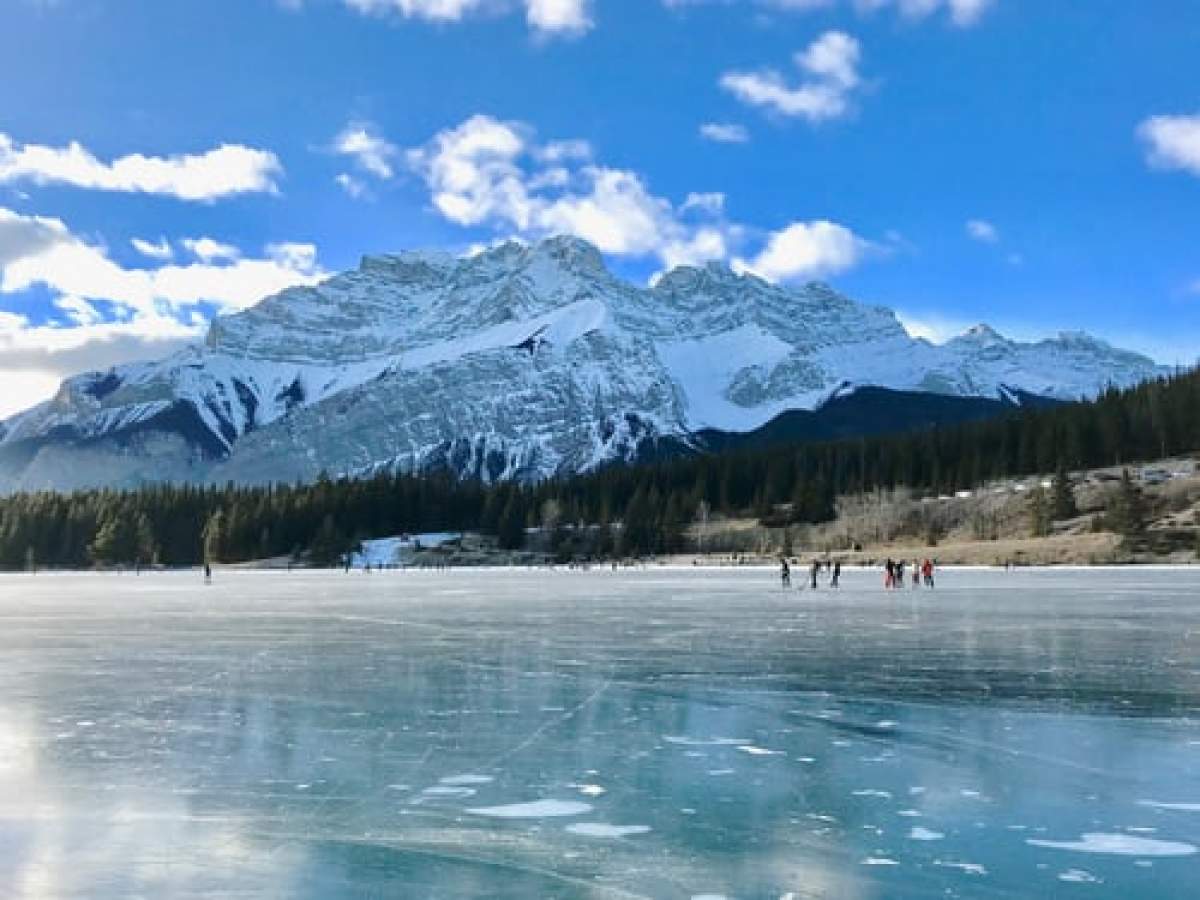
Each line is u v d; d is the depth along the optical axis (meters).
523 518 166.25
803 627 32.06
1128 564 87.75
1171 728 15.32
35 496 173.12
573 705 17.55
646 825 10.66
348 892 8.80
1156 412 133.50
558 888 8.88
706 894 8.73
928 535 117.88
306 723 15.95
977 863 9.48
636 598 50.31
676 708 17.22
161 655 25.25
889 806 11.30
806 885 8.94
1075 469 133.50
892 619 34.91
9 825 10.70
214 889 8.88
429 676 21.11
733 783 12.28
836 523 139.25
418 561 152.50
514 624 34.19
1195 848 9.89
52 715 16.66
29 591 69.06
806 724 15.78
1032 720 15.99
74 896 8.72
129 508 162.62
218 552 157.38
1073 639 27.47
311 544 161.25
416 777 12.60
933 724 15.72
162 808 11.29
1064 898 8.63
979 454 143.75
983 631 30.00
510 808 11.27
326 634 30.89
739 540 141.50
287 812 11.14
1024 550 97.94
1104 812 11.04
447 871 9.30
